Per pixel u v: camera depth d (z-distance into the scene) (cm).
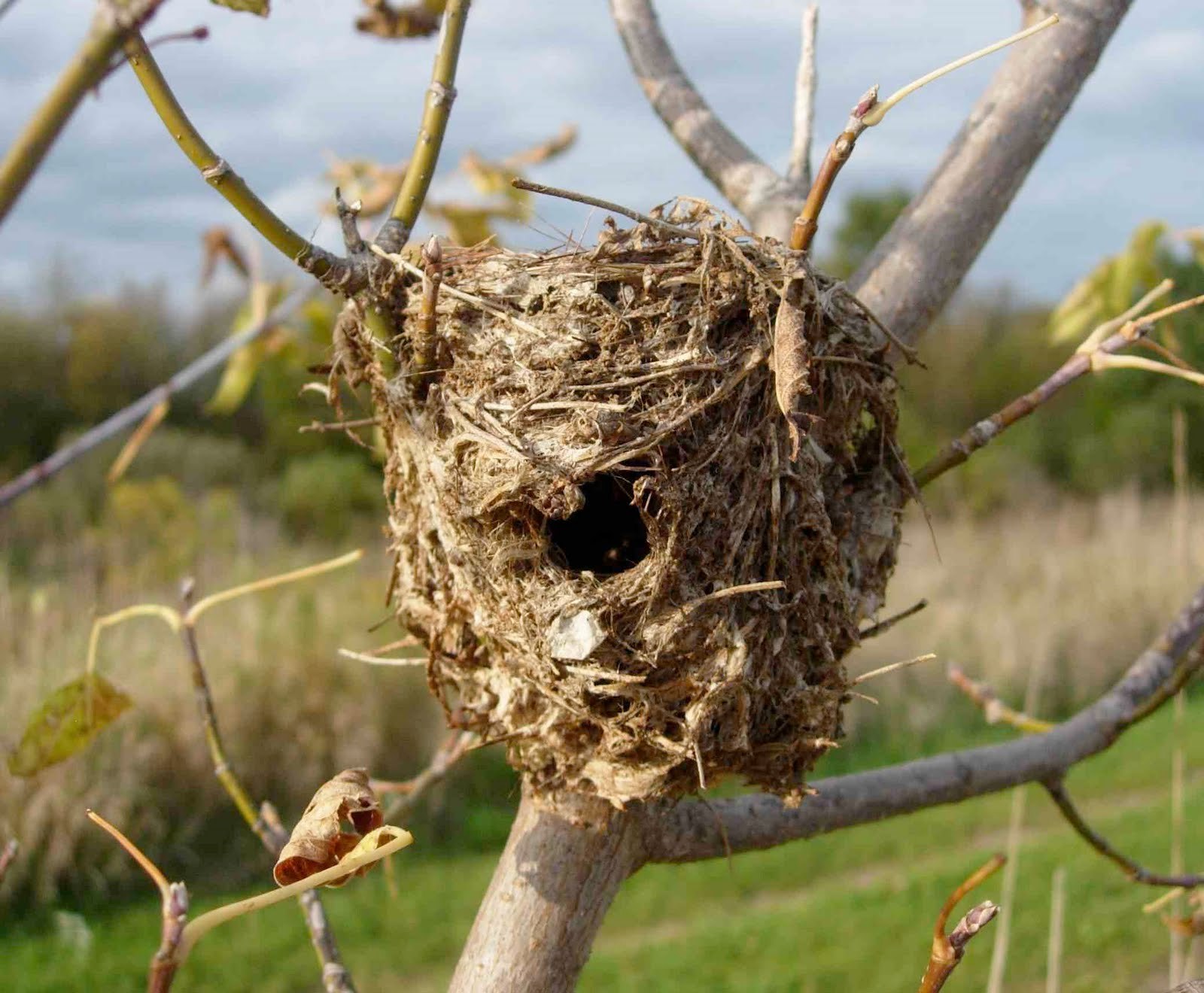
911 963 117
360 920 124
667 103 50
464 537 42
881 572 44
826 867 146
